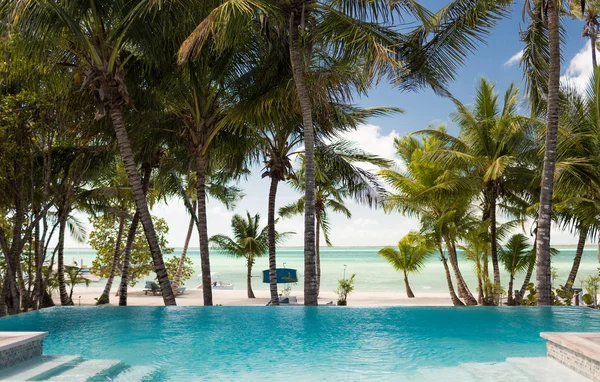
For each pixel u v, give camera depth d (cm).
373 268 7550
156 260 1212
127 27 1036
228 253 3067
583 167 1462
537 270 1173
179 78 1295
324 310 1109
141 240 2755
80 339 805
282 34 1273
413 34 1230
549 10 1177
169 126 1493
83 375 500
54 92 1309
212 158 1720
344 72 1281
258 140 1630
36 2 973
